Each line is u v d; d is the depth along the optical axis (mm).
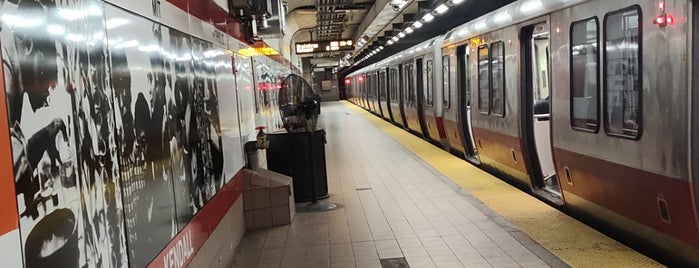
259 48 8539
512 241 4941
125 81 2529
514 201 6512
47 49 1809
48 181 1759
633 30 4215
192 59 3859
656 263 4105
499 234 5191
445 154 11273
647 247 4395
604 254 4395
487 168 8742
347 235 5492
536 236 5027
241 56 6254
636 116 4211
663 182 3918
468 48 9156
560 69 5559
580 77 5141
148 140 2807
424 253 4797
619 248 4531
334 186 8312
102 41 2283
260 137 6332
